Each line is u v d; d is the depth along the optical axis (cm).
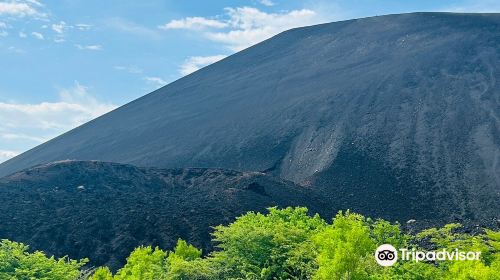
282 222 3403
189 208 6469
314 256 2694
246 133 12538
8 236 5466
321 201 7662
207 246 5338
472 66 13088
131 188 8044
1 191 6881
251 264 2789
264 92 15688
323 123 11662
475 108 10675
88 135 16938
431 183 8119
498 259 2389
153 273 2988
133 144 14400
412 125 10556
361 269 2288
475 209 7112
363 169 8919
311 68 16862
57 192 7225
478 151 8931
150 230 5641
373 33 18362
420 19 18250
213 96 17112
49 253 5219
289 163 10381
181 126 14762
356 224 2450
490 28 15488
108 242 5444
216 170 8956
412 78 13088
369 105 12050
